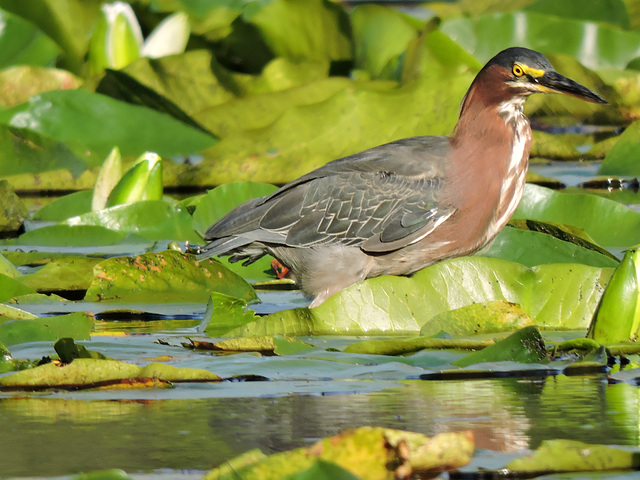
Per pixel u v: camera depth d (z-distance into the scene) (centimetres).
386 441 569
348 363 857
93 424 695
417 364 850
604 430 668
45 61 2473
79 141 1945
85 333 955
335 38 2555
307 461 553
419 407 730
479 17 2442
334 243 1173
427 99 1862
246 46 2581
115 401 755
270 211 1186
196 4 2861
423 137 1226
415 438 573
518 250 1212
